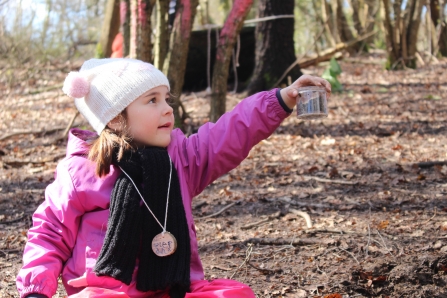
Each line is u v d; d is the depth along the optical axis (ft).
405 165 18.56
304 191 16.53
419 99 29.09
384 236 13.09
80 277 7.64
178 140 8.59
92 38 48.80
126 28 21.02
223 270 11.90
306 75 8.61
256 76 30.27
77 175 7.95
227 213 15.15
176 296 7.62
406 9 38.68
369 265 11.76
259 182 17.52
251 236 13.50
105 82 8.05
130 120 8.06
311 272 11.68
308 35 59.16
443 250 12.28
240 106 8.68
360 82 34.50
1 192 17.22
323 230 13.50
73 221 7.84
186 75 32.09
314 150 20.89
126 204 7.66
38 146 22.31
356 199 15.62
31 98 32.12
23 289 7.43
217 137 8.57
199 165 8.48
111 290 7.44
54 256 7.70
